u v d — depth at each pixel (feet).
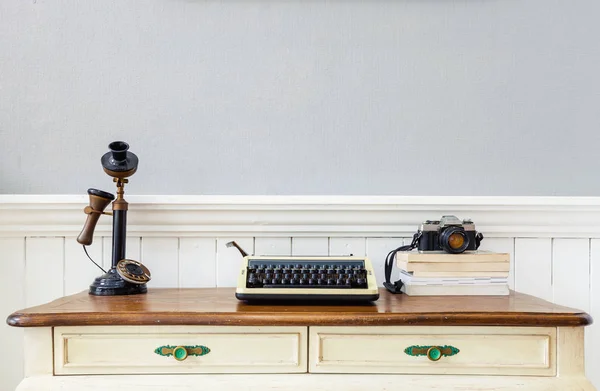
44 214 4.74
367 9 5.08
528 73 5.11
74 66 4.98
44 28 4.96
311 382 3.34
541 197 4.85
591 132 5.12
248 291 3.74
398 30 5.09
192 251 4.92
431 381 3.35
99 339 3.36
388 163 5.09
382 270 4.97
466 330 3.41
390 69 5.09
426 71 5.10
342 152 5.09
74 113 4.99
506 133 5.11
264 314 3.37
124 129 5.02
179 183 5.04
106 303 3.79
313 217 4.88
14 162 4.95
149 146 5.02
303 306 3.68
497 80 5.11
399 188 5.10
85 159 5.00
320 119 5.08
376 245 4.97
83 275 4.88
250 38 5.06
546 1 5.11
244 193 5.06
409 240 4.96
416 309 3.51
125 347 3.37
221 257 4.93
